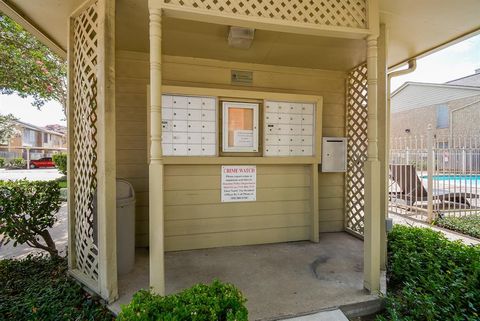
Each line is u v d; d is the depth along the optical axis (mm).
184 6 1943
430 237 3297
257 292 2385
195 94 3301
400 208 6348
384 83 2875
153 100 1939
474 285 2184
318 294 2348
